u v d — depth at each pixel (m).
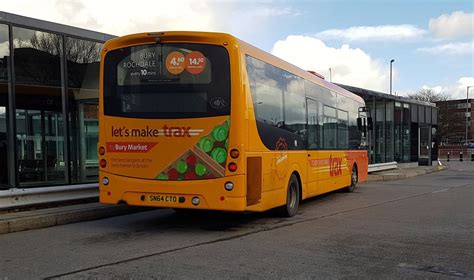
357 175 16.34
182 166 7.95
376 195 15.14
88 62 12.38
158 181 8.07
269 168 8.91
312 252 6.74
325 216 10.38
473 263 6.16
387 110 27.39
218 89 7.83
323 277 5.48
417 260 6.30
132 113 8.23
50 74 11.49
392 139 28.05
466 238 7.84
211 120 7.82
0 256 6.53
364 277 5.49
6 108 10.71
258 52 8.70
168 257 6.41
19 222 8.52
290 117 10.15
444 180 22.03
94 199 11.32
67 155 11.82
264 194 8.66
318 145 12.09
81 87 12.26
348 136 15.16
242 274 5.58
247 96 8.01
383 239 7.72
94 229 8.72
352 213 10.88
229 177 7.74
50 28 11.32
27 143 11.30
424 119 33.16
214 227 8.91
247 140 7.96
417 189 17.34
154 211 11.16
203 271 5.70
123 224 9.30
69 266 5.96
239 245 7.22
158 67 8.10
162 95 8.07
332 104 13.47
